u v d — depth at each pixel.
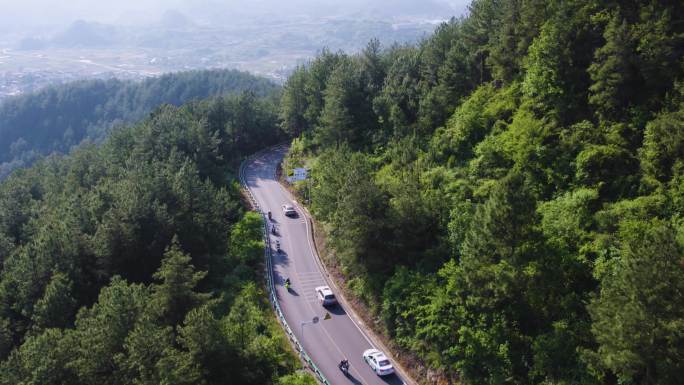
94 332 42.41
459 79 72.62
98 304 50.03
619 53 46.72
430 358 44.59
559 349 36.38
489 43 68.75
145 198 67.00
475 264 40.06
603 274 37.41
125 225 62.97
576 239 41.84
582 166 46.53
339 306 58.34
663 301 28.66
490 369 39.44
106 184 84.56
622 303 30.41
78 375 41.00
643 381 30.59
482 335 40.25
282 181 104.06
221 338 41.09
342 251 59.91
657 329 28.27
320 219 74.31
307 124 121.75
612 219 40.66
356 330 53.62
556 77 53.19
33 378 40.16
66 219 71.06
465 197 54.47
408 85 81.25
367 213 53.62
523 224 38.75
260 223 79.88
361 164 66.00
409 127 75.62
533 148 51.19
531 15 59.34
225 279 63.22
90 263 64.56
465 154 62.22
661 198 39.44
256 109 135.38
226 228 73.12
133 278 63.47
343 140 88.75
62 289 55.53
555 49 52.81
